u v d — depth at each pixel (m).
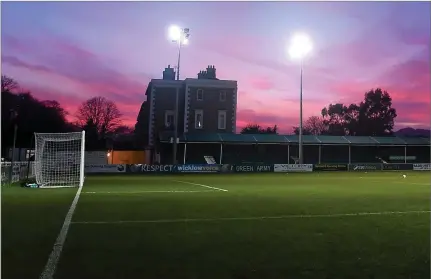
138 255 5.80
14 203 12.56
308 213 10.42
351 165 46.25
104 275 4.83
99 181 25.41
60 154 26.78
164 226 8.29
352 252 6.05
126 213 10.26
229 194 16.33
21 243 6.57
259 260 5.56
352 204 12.69
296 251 6.11
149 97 57.50
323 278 4.79
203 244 6.57
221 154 47.06
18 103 64.44
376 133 80.19
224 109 54.69
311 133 81.75
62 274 4.86
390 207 11.88
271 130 78.75
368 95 80.69
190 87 54.22
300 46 42.62
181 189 18.95
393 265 5.35
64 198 14.25
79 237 7.09
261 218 9.48
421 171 45.69
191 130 53.78
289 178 30.59
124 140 72.62
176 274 4.89
